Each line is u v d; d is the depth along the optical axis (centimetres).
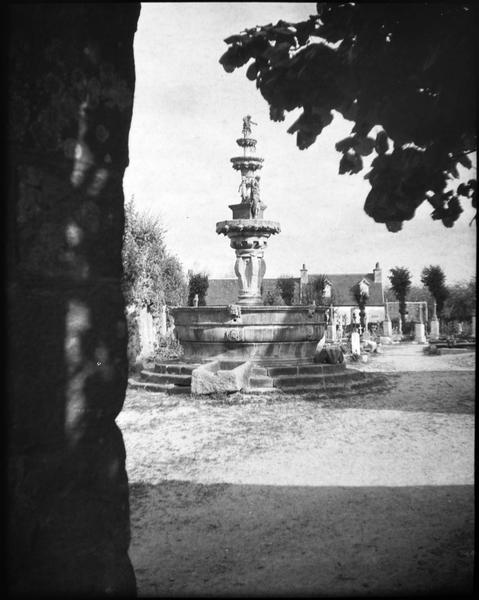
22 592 209
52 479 227
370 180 378
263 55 359
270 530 479
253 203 1672
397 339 4525
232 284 6506
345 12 337
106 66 258
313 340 1534
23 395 217
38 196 227
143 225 2017
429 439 838
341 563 406
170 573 396
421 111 336
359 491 585
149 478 655
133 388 1432
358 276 6925
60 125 236
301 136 383
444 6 314
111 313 259
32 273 224
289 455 753
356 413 1073
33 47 225
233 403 1197
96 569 240
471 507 525
